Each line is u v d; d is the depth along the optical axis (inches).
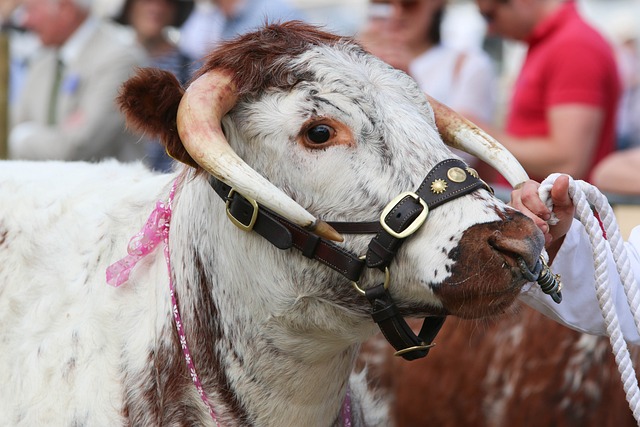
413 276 163.9
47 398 182.2
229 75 170.1
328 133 167.0
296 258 169.9
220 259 177.5
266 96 169.5
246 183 160.6
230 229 175.2
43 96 411.5
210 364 180.4
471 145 182.5
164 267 185.8
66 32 403.5
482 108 358.6
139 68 171.5
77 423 180.1
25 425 182.2
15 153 407.2
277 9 414.6
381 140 165.9
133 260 186.1
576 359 269.7
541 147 330.3
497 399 274.5
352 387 207.6
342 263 166.4
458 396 276.2
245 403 180.4
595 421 270.8
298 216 160.9
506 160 179.2
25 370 185.3
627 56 621.3
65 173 212.7
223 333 179.3
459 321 255.1
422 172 164.4
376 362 276.2
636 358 245.1
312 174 166.6
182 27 426.9
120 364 182.4
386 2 347.9
